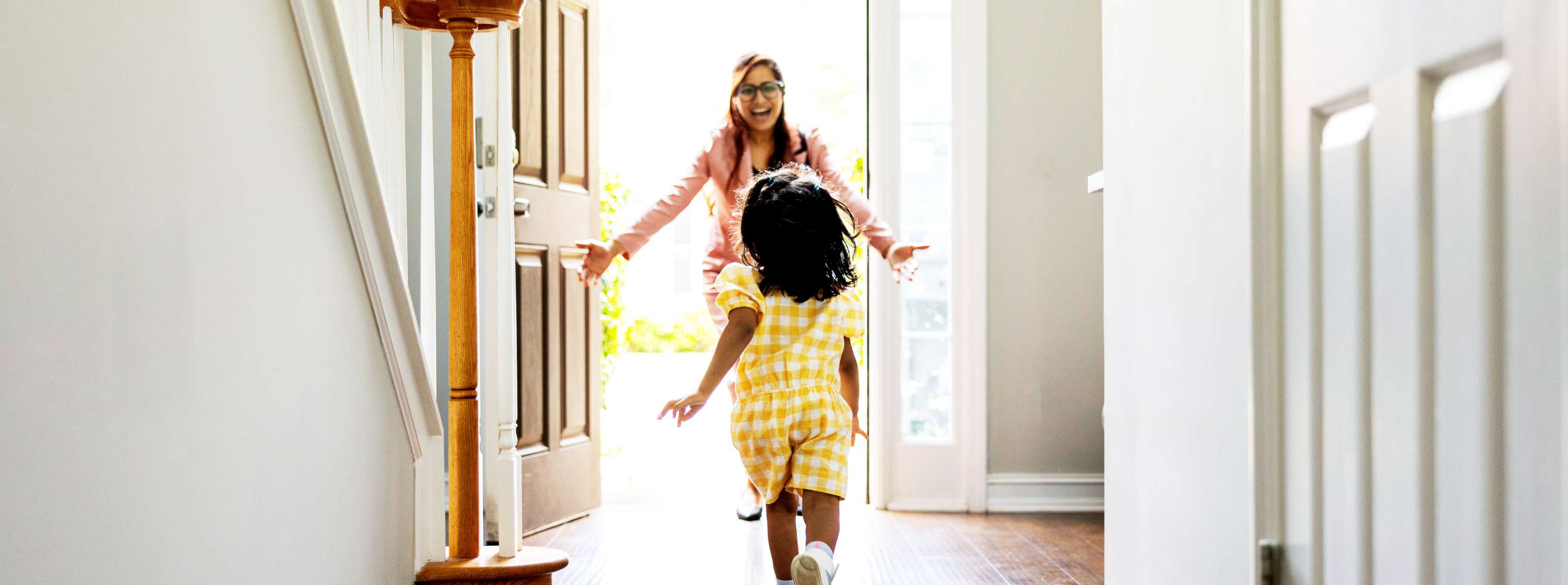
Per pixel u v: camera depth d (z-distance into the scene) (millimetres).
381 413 1856
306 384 1531
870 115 3443
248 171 1350
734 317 2154
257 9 1381
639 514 3316
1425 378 888
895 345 3461
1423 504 896
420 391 2014
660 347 7492
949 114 3459
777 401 2133
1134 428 1619
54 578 952
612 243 3033
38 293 929
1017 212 3439
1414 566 911
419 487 2053
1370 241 972
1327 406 1060
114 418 1051
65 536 970
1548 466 733
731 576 2535
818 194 2221
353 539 1719
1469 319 824
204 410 1233
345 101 1645
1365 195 979
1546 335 729
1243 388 1204
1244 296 1195
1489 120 793
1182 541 1407
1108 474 1761
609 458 4508
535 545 2879
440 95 3025
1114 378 1718
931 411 3504
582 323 3289
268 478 1403
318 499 1574
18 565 899
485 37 2297
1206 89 1303
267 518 1399
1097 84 3416
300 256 1516
